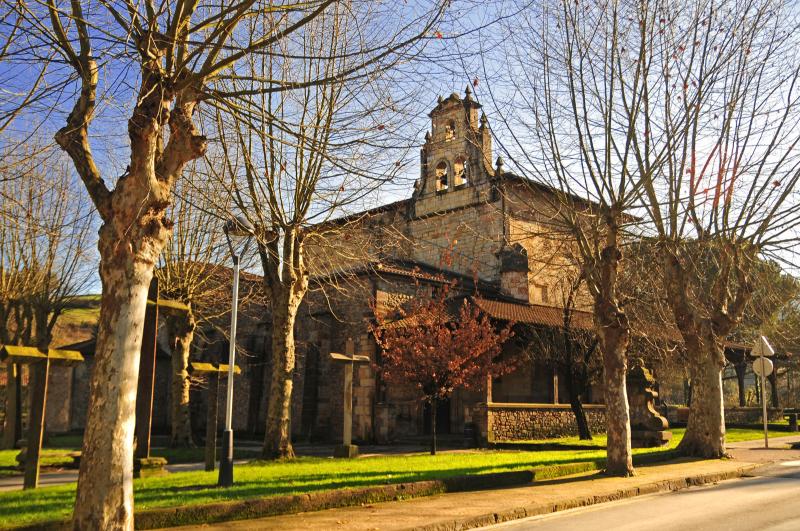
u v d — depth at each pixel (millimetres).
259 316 30594
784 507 9672
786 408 45750
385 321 22812
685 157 14492
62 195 23469
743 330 32719
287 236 16406
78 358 11984
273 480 11891
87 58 8188
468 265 30016
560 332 24828
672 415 36219
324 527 8109
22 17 7883
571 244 19172
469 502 10039
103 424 6871
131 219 7406
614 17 13469
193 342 32188
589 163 13820
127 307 7227
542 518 9312
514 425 22609
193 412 32188
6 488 12023
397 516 8875
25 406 29500
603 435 26016
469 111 31375
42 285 24672
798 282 21562
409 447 21984
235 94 8602
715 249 18922
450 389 19938
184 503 9023
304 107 15609
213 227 21250
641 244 18281
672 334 24672
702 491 11914
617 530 8086
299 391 27578
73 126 7910
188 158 8297
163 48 8359
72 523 6727
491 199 29625
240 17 8242
